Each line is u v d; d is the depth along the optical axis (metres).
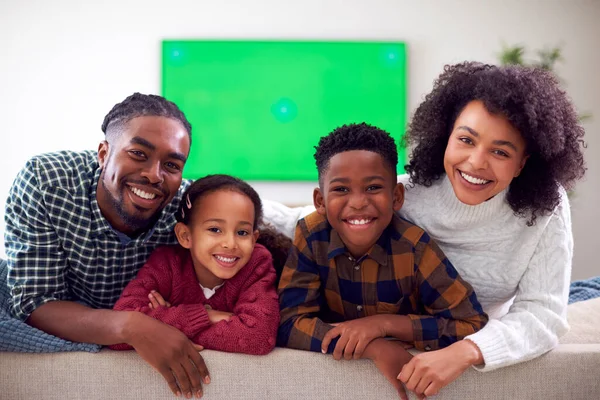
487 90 1.11
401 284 1.21
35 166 1.24
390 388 1.09
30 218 1.22
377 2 3.52
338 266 1.23
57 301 1.20
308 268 1.23
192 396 1.08
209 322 1.15
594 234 3.56
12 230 1.24
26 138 3.56
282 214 1.58
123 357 1.09
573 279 3.57
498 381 1.09
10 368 1.08
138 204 1.20
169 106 1.25
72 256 1.26
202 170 3.62
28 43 3.52
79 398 1.08
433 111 1.26
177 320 1.14
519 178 1.22
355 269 1.23
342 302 1.25
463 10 3.51
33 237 1.21
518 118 1.10
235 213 1.22
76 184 1.26
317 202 1.26
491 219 1.26
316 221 1.26
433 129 1.26
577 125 1.20
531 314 1.15
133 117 1.19
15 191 1.25
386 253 1.21
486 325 1.13
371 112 3.55
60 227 1.24
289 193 3.66
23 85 3.54
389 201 1.17
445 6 3.51
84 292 1.32
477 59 3.53
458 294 1.16
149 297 1.19
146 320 1.09
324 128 3.57
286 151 3.60
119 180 1.19
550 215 1.21
